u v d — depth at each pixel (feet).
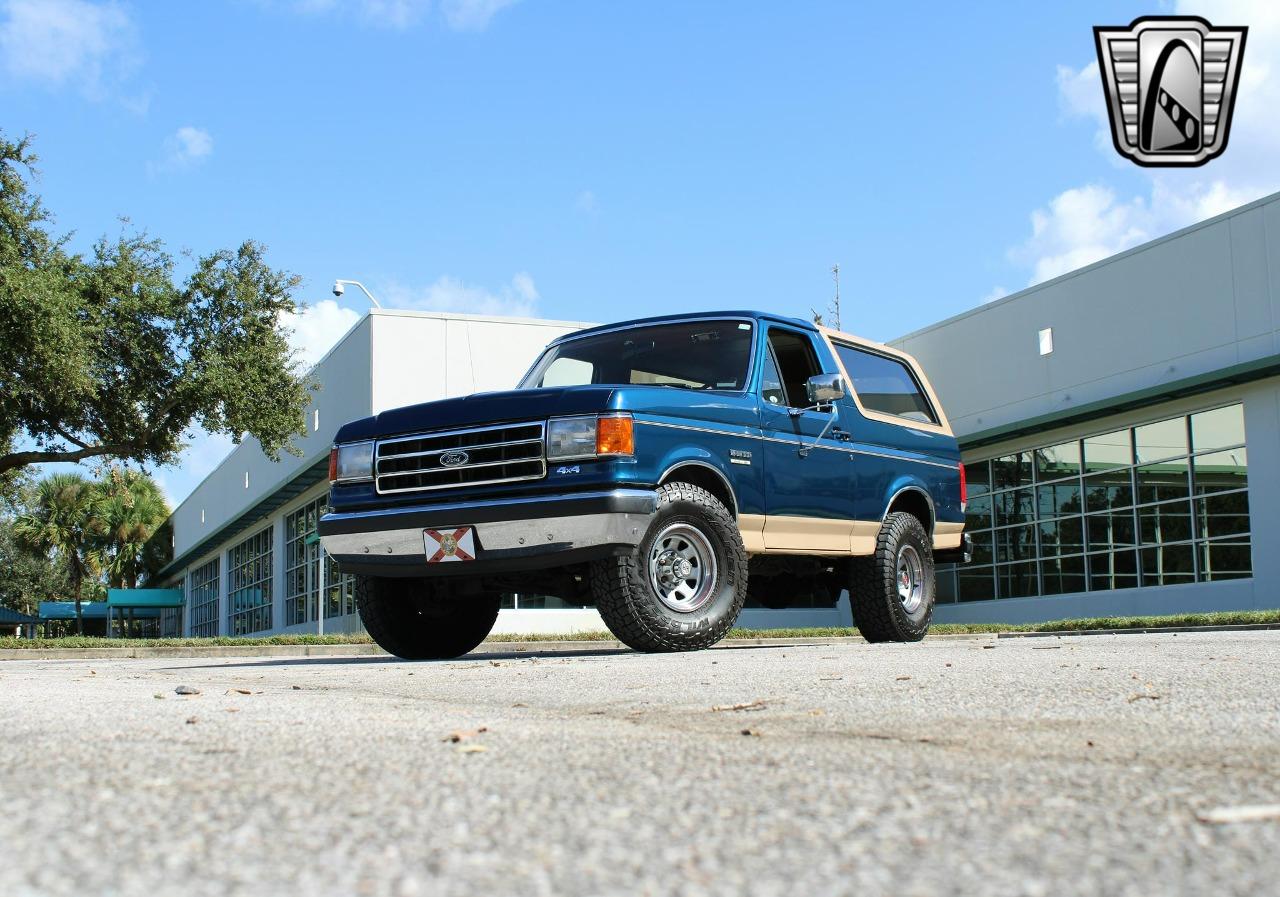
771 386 24.27
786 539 24.07
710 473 22.47
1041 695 10.88
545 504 20.39
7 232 68.33
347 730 8.63
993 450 79.87
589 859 4.32
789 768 6.56
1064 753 7.22
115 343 73.36
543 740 7.98
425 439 21.88
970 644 24.29
